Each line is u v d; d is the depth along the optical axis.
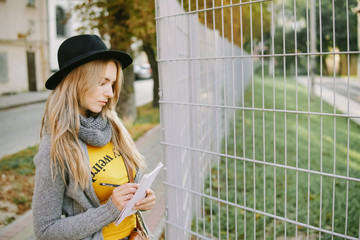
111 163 1.69
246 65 15.05
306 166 5.78
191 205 3.46
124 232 1.70
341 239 3.38
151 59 14.01
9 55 20.23
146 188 1.57
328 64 21.55
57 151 1.49
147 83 29.50
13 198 4.75
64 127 1.53
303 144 7.36
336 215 3.81
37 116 12.68
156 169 1.60
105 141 1.64
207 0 3.40
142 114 12.88
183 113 3.07
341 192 4.47
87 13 9.60
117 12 9.42
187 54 3.40
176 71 2.84
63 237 1.49
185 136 3.17
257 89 17.20
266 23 10.31
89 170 1.56
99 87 1.60
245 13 4.24
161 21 2.55
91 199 1.59
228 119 7.14
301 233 3.55
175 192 2.76
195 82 3.80
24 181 5.49
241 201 4.34
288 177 5.22
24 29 21.17
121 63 1.75
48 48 23.11
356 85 19.31
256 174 5.35
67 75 1.59
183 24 3.18
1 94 19.66
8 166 6.15
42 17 22.58
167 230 2.75
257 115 10.75
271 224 3.76
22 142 8.38
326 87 18.56
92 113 1.72
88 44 1.58
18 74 20.92
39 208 1.50
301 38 12.53
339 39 16.75
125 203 1.51
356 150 6.80
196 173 3.60
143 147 7.85
